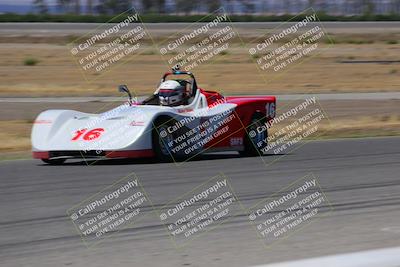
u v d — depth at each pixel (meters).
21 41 95.12
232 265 10.77
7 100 41.97
